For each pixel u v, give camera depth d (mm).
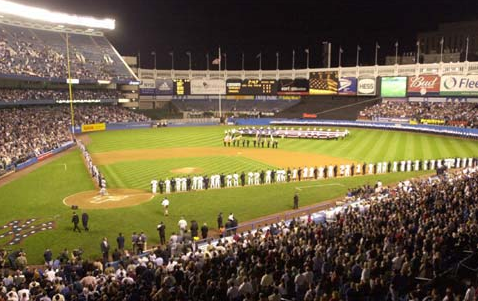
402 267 16125
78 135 85938
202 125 108000
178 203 37031
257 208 35688
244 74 127750
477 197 27234
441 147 65438
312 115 108000
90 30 117125
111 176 47344
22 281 18625
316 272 17328
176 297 14531
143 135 86125
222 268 17547
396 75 103812
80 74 96438
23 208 35625
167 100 125312
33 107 88500
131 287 16047
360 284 14352
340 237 21125
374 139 75875
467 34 138375
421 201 26844
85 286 17703
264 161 55625
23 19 99625
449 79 89312
